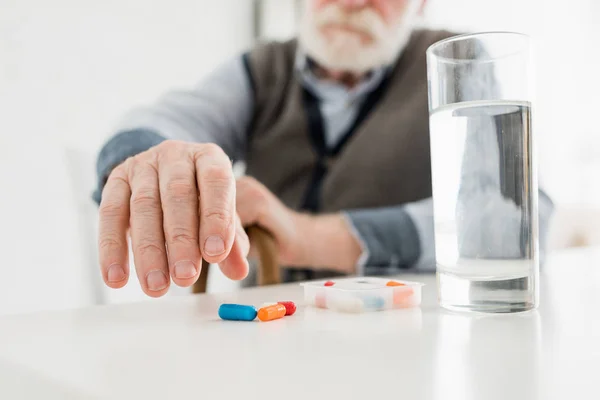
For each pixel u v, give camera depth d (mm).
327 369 185
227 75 1017
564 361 187
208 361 202
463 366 184
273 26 1533
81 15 1271
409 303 320
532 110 289
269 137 1010
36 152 1210
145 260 302
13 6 1184
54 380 184
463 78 281
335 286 325
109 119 1314
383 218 749
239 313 291
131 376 184
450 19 1280
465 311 298
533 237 293
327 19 945
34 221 1198
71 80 1261
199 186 324
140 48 1358
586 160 1336
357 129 967
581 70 1360
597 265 556
